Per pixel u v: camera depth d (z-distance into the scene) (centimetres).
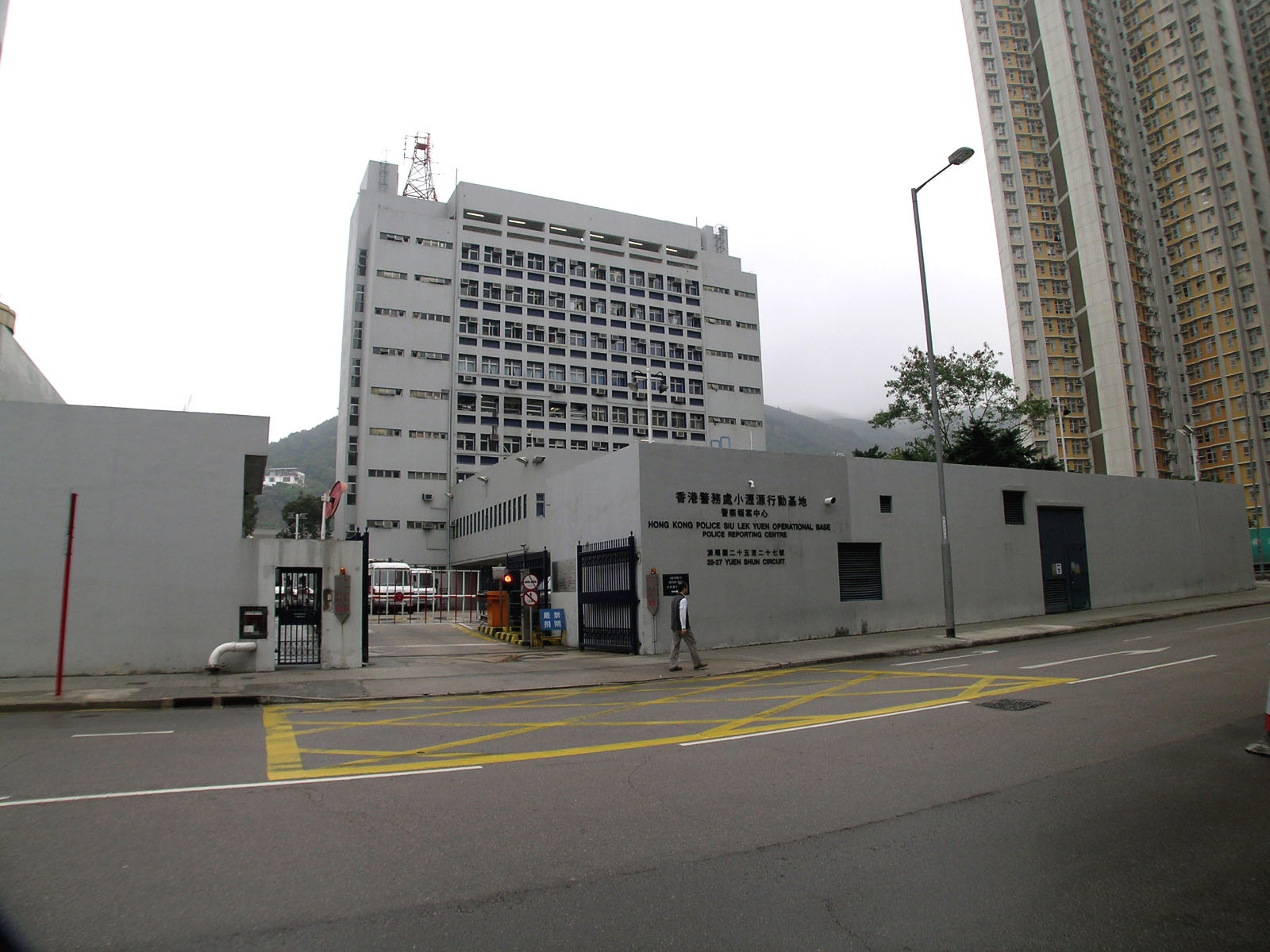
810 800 629
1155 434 8625
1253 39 9869
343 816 594
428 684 1473
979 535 2630
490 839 541
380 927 400
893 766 732
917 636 2189
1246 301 8544
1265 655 1438
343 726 1037
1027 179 9400
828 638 2234
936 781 676
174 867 486
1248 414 8400
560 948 377
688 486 2119
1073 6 9319
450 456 7462
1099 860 490
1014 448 3788
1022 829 548
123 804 628
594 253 8794
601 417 8456
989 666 1500
